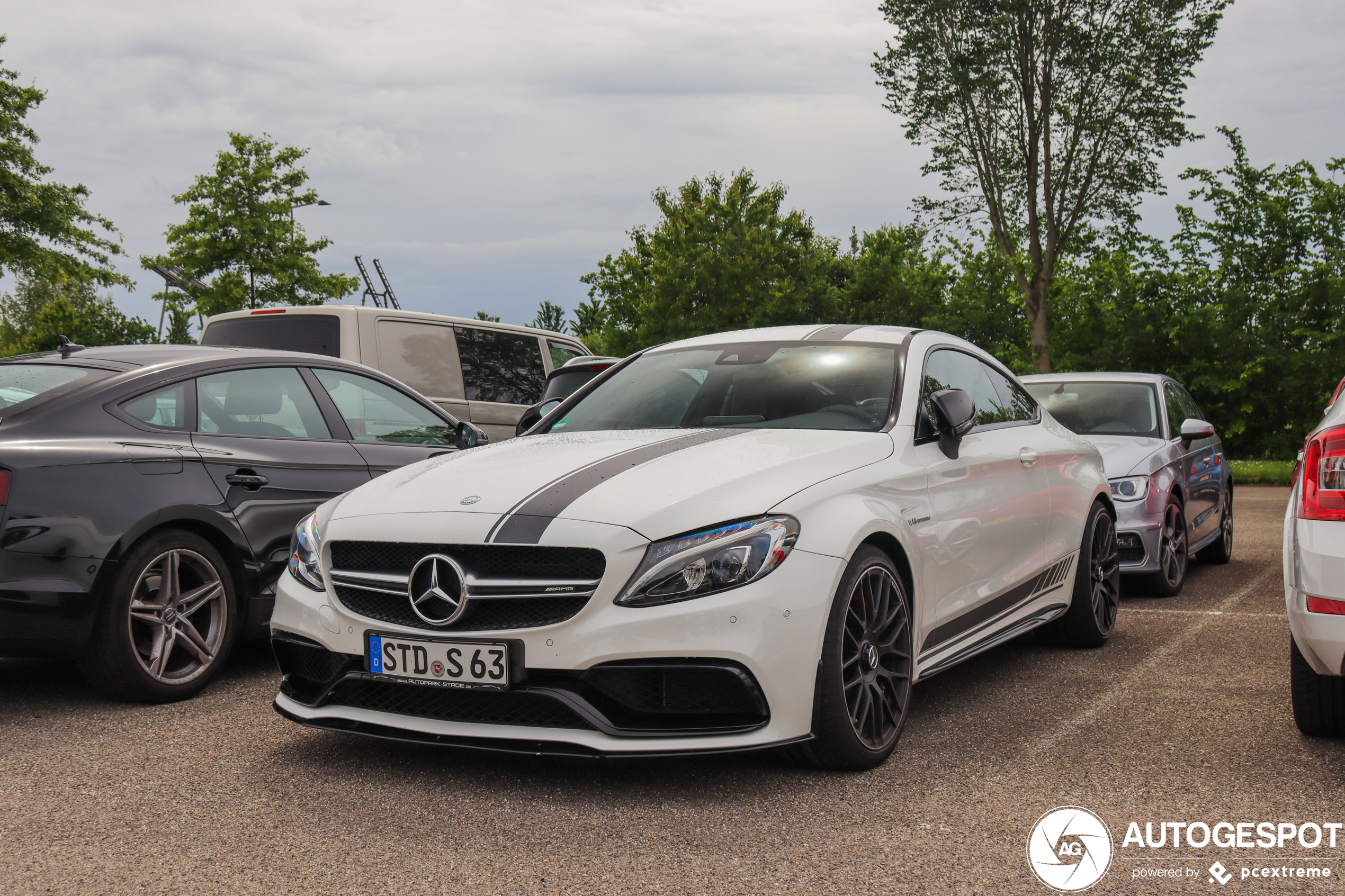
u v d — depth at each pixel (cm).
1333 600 296
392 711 324
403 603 318
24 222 2102
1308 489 307
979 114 2847
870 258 4128
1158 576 657
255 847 274
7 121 2058
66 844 277
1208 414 2588
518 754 328
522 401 1012
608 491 316
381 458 527
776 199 3941
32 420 404
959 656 387
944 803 300
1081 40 2689
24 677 470
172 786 322
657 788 314
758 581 298
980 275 3806
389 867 261
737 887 247
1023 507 448
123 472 412
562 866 260
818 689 309
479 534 306
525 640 298
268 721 394
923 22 2805
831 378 413
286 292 2528
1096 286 2912
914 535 357
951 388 436
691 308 3566
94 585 395
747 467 329
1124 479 657
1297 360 2397
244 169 2498
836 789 312
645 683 299
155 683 416
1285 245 2522
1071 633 512
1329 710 344
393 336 890
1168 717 386
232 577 454
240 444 465
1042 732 369
